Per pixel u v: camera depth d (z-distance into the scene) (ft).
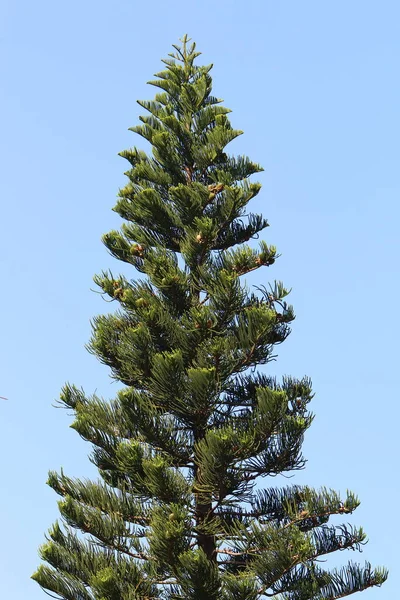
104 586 43.37
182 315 50.29
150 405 49.06
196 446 47.16
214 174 54.49
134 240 53.88
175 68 57.16
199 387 46.83
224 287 47.62
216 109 55.67
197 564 42.68
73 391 50.88
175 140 55.36
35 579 45.78
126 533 47.03
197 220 49.57
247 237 54.19
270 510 49.32
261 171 55.21
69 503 46.62
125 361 49.19
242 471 47.26
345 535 47.78
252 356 49.06
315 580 46.34
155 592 45.70
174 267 50.42
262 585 45.14
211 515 48.78
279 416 46.47
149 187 54.03
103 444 49.93
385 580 46.62
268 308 49.93
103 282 51.42
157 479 45.32
